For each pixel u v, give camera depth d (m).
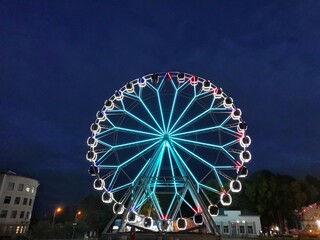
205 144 30.41
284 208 71.75
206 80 33.12
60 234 59.94
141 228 26.70
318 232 51.94
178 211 28.86
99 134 31.94
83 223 65.81
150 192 29.83
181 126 31.14
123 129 31.97
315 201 82.06
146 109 32.31
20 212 59.25
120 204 28.47
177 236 24.42
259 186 73.62
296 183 73.44
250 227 69.62
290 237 56.34
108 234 26.00
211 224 26.48
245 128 30.25
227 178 28.94
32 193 63.19
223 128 31.05
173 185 29.78
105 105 33.16
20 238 53.28
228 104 31.64
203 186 29.45
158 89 33.06
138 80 34.12
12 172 61.34
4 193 57.03
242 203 79.19
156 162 30.08
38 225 58.22
